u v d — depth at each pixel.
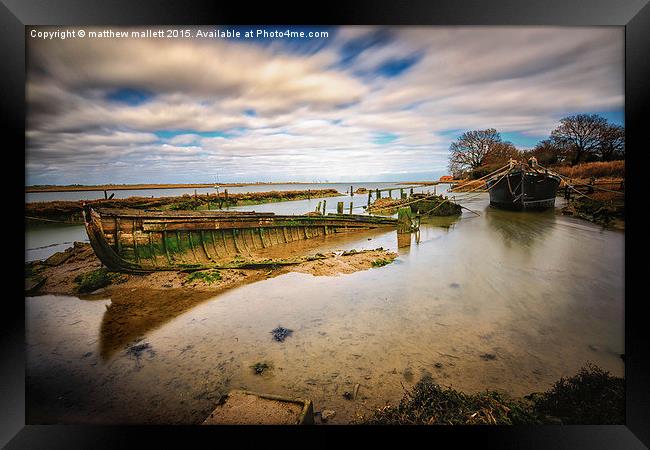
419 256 12.42
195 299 8.77
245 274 10.55
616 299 8.07
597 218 16.05
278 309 8.01
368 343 6.31
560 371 5.29
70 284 10.03
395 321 7.19
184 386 5.33
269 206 36.34
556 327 6.77
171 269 10.54
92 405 5.01
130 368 5.84
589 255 11.46
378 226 19.20
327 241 15.76
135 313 8.02
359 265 11.29
